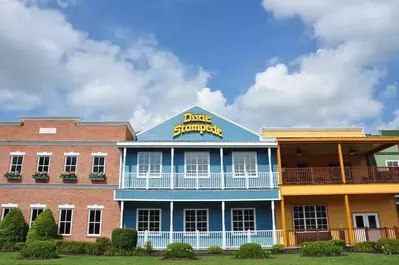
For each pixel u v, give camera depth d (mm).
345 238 22750
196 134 25844
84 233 23750
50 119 25969
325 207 25672
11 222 22391
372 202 25859
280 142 24469
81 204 24266
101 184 24562
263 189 23422
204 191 23219
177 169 24922
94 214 24156
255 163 25281
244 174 24969
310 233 22531
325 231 22672
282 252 20922
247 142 24469
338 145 24484
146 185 23672
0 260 16844
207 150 25422
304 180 24766
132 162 24938
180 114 26375
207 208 24766
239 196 23203
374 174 24438
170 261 17141
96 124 25797
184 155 25250
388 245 19375
